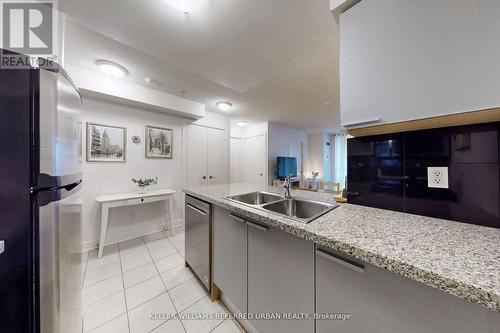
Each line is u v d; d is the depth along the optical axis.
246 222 1.17
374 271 0.64
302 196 1.66
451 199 0.87
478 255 0.56
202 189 2.03
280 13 1.23
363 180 1.18
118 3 1.10
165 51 1.61
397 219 0.91
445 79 0.68
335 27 1.37
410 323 0.57
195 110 3.26
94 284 1.73
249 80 2.13
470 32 0.62
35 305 0.66
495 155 0.77
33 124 0.64
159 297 1.57
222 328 1.29
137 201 2.56
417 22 0.73
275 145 4.99
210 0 1.12
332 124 5.10
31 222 0.64
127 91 2.50
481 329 0.47
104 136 2.59
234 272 1.32
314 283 0.83
